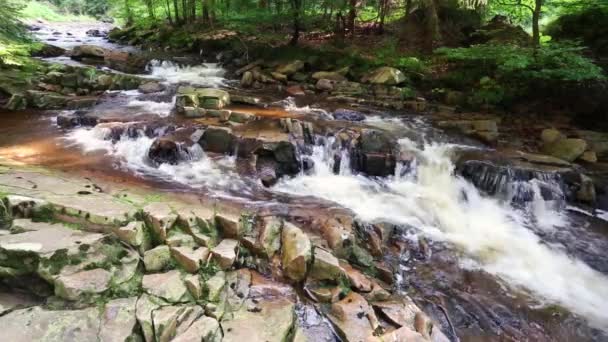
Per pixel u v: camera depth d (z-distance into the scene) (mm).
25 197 4418
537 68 10562
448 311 4613
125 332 3361
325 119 9844
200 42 18812
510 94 11172
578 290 5238
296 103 11430
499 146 9086
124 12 29188
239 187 6578
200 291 4004
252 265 4695
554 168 7809
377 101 11703
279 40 17266
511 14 16453
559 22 13227
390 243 5688
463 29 15516
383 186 7699
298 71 14164
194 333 3443
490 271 5449
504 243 6219
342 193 7156
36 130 8398
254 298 4152
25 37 12445
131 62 15469
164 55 17734
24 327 3236
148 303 3701
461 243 6066
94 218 4379
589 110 10203
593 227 6879
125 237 4309
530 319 4641
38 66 12148
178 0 23797
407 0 16125
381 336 3816
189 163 7344
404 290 4859
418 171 8031
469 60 12422
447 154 8461
